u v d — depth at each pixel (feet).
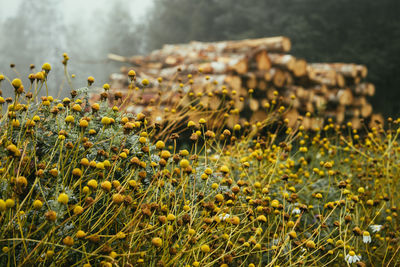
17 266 4.59
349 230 8.13
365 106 27.32
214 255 5.96
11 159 5.44
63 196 4.57
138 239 5.49
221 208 6.23
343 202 6.93
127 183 5.89
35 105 6.59
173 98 18.61
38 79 6.23
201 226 5.87
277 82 23.18
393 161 11.75
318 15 52.90
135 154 6.61
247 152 11.69
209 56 27.40
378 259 7.93
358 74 28.91
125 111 7.54
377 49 48.44
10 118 5.71
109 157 6.39
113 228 5.92
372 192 10.56
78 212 4.72
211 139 7.37
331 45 52.08
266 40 26.78
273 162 8.91
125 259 5.28
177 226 5.70
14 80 5.65
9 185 5.05
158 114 12.82
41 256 4.70
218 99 17.10
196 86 20.51
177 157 6.15
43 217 4.94
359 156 13.24
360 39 50.65
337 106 25.25
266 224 7.66
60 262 4.74
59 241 4.70
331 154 13.15
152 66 29.71
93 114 6.76
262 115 21.79
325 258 7.75
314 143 13.38
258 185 7.51
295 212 7.95
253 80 22.85
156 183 6.16
